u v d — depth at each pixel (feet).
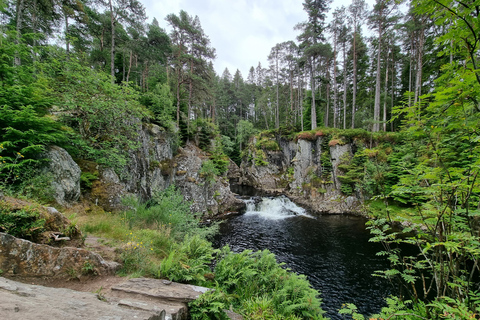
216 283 18.90
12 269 10.88
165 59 93.61
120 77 82.94
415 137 12.40
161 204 34.60
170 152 64.28
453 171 9.39
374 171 57.82
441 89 9.33
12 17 49.24
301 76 128.67
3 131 22.90
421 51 70.38
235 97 163.94
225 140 120.47
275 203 75.51
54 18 53.16
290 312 17.90
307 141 86.99
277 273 22.72
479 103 8.68
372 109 99.81
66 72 33.22
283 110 161.48
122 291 12.42
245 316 15.66
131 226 26.32
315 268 35.06
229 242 45.50
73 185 27.94
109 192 33.40
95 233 21.12
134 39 80.48
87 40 75.51
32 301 7.00
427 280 29.99
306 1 84.79
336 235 49.34
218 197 70.23
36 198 20.21
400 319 10.26
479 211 9.19
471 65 8.09
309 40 87.45
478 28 7.38
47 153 25.68
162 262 16.60
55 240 14.43
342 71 113.70
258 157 114.21
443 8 8.25
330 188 76.23
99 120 36.78
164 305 11.53
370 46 92.22
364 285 30.42
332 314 25.08
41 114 28.89
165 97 69.82
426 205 10.93
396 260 11.75
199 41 88.94
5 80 24.49
